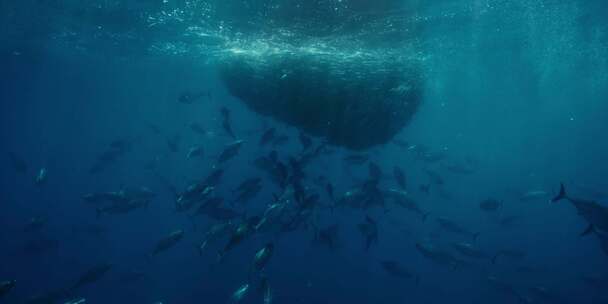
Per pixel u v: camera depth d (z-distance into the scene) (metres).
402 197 9.89
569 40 18.50
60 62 29.33
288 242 22.61
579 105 47.31
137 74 34.50
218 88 39.59
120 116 96.38
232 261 19.48
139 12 14.12
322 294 17.22
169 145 13.07
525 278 18.34
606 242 5.87
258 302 15.59
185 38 16.64
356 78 11.70
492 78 28.31
